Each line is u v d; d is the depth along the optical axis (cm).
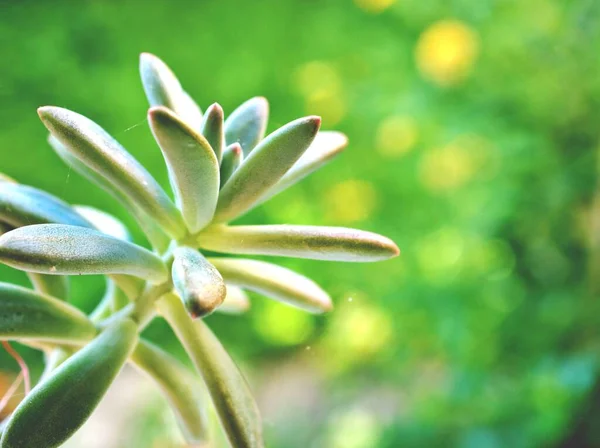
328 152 16
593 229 44
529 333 45
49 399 13
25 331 14
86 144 14
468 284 47
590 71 43
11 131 46
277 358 55
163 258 15
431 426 44
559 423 40
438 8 51
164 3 54
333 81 55
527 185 45
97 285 43
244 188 15
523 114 45
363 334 50
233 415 14
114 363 14
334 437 48
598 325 43
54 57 49
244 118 16
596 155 43
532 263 47
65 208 16
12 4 49
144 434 32
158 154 42
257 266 16
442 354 49
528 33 45
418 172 51
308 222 55
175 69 53
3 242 12
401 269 51
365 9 54
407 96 49
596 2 43
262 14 57
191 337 15
